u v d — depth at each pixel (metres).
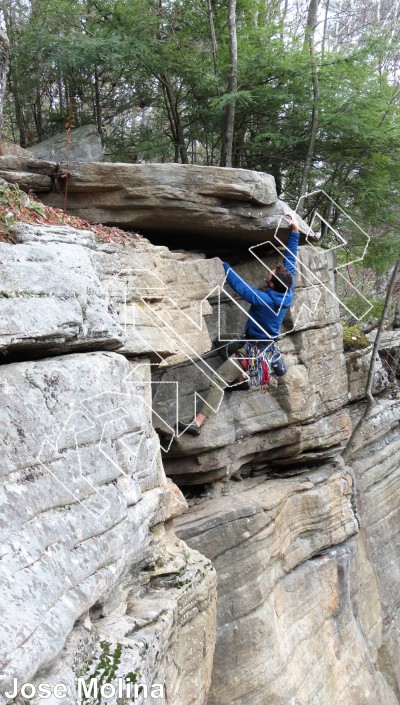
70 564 3.78
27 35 9.94
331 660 8.76
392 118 11.17
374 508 11.25
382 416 11.99
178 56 10.56
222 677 7.25
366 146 11.14
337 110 10.84
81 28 10.34
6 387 3.74
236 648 7.36
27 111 12.20
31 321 3.94
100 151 9.19
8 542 3.41
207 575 5.56
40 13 10.55
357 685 9.03
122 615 4.51
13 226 4.57
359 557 10.38
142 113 12.94
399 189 11.73
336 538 9.48
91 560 3.96
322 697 8.27
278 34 11.46
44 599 3.47
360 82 10.69
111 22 10.14
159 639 4.43
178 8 10.82
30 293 4.01
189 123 11.62
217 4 11.07
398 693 10.27
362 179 11.37
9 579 3.33
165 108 11.65
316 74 10.43
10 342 3.79
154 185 6.96
